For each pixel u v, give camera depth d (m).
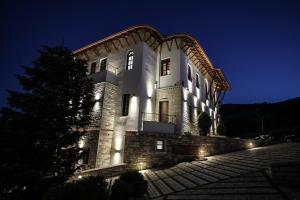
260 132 32.41
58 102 10.70
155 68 20.81
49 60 11.21
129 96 18.42
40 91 10.66
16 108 10.28
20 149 9.26
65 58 11.79
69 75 11.73
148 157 14.78
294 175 5.91
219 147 16.92
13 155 9.23
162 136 15.49
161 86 20.14
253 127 34.44
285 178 6.07
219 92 29.86
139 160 14.62
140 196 7.41
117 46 21.16
